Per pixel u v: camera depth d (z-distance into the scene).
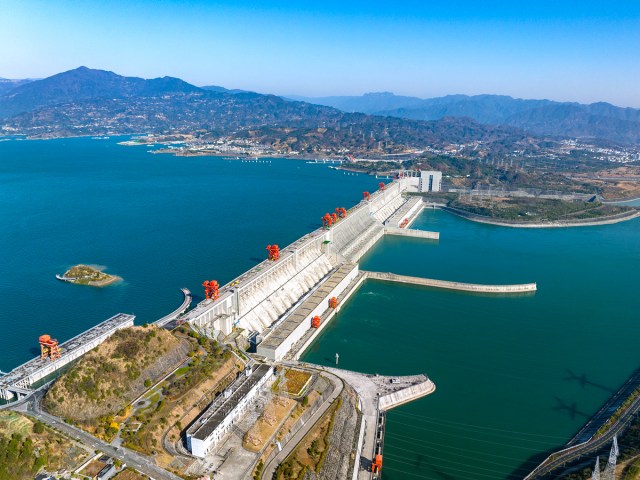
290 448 137.62
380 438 157.00
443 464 147.62
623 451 148.25
